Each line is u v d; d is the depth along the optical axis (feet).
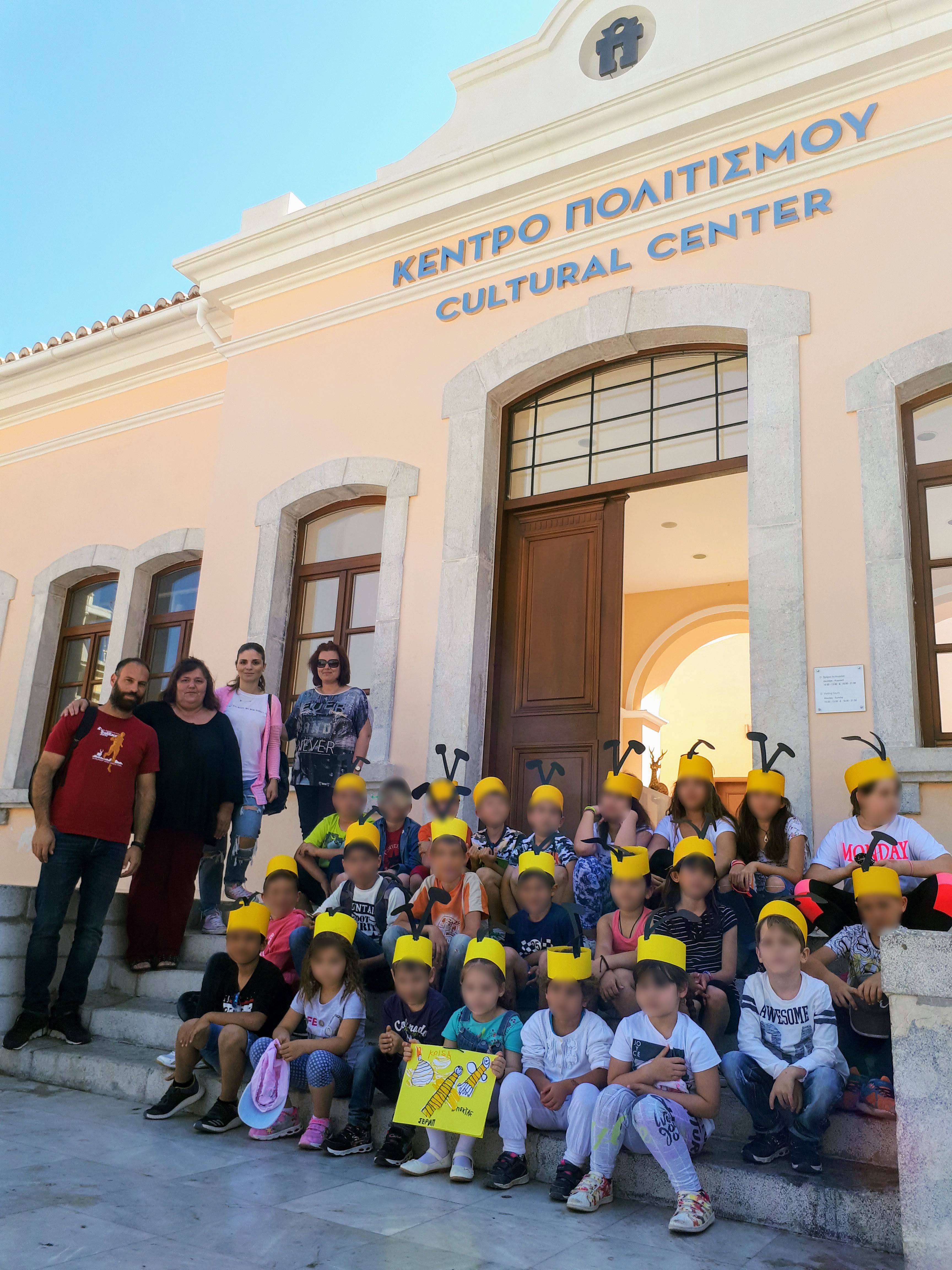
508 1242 9.93
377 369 25.70
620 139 22.53
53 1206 10.37
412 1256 9.39
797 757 18.01
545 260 23.63
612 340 22.08
